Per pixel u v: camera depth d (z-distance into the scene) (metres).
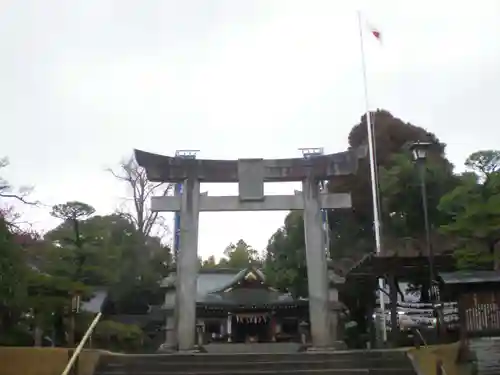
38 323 24.41
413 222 38.69
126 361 15.69
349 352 16.23
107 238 34.44
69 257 29.52
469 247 24.33
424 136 46.47
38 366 14.91
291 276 37.12
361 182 42.75
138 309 43.12
